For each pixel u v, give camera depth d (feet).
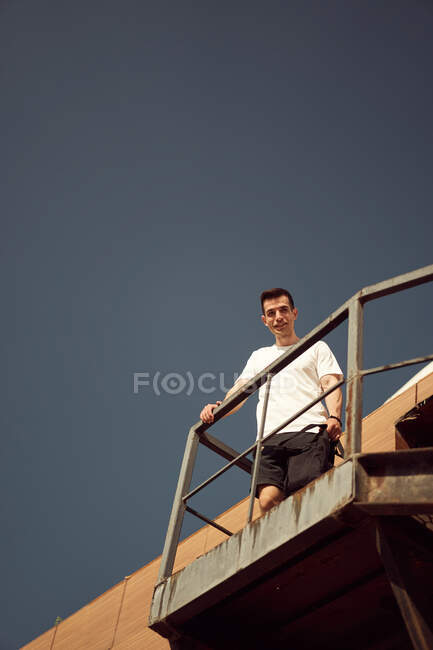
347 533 8.88
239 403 12.89
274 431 11.06
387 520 8.45
